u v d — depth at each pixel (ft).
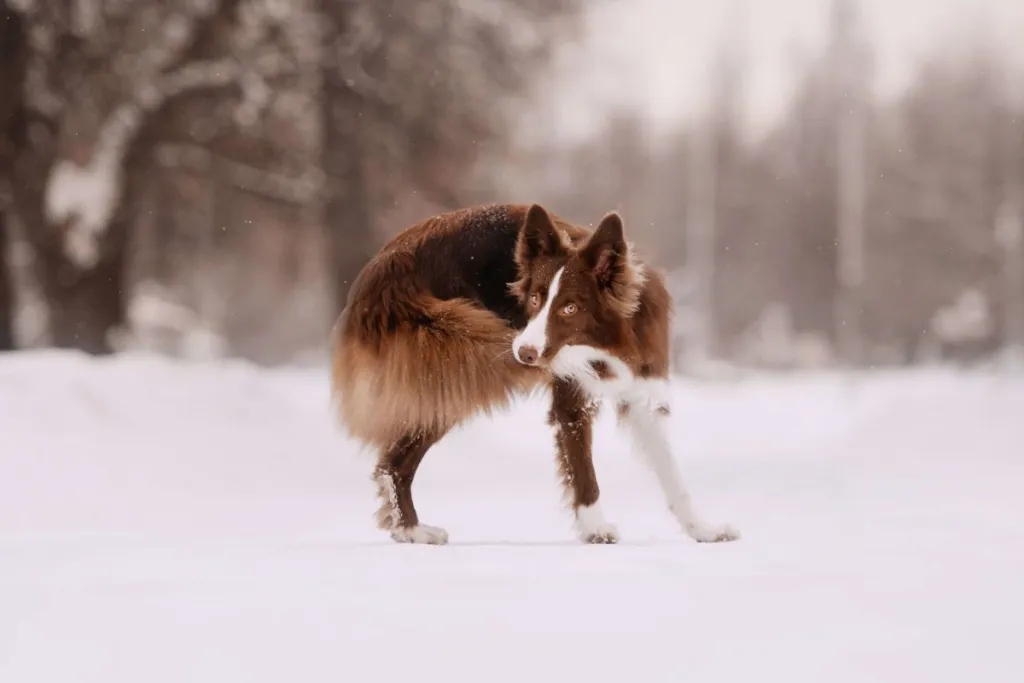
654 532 28.22
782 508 34.47
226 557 21.53
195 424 46.91
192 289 148.25
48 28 70.38
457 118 81.56
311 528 30.22
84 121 75.36
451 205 85.30
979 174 204.44
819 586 17.28
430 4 78.79
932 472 48.88
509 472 55.36
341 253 82.53
